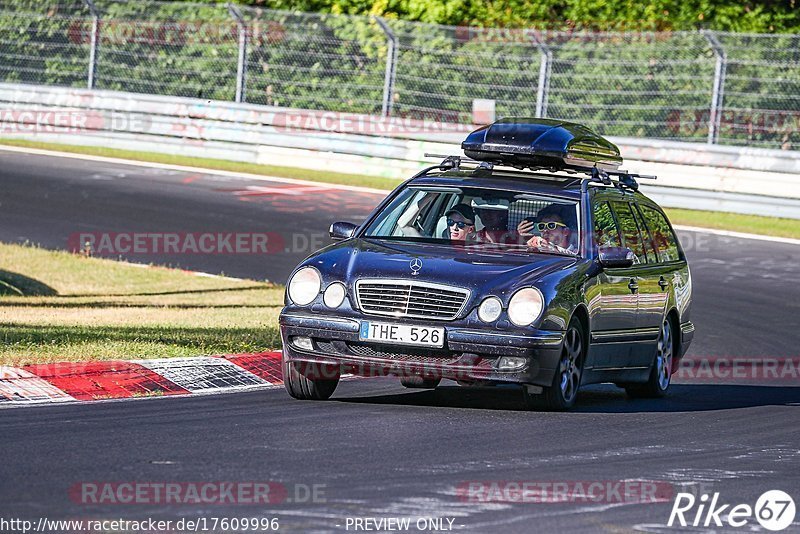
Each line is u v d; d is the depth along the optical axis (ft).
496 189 119.65
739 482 85.46
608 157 129.80
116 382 112.78
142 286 189.88
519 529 69.36
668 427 107.14
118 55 337.93
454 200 119.14
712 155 280.51
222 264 211.20
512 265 108.99
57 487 73.41
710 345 167.22
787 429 110.42
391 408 107.96
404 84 317.01
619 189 129.70
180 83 335.06
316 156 311.06
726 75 295.48
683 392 136.46
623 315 120.16
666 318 131.85
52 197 255.09
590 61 304.71
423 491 76.74
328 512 70.44
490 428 99.86
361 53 322.14
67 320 150.71
